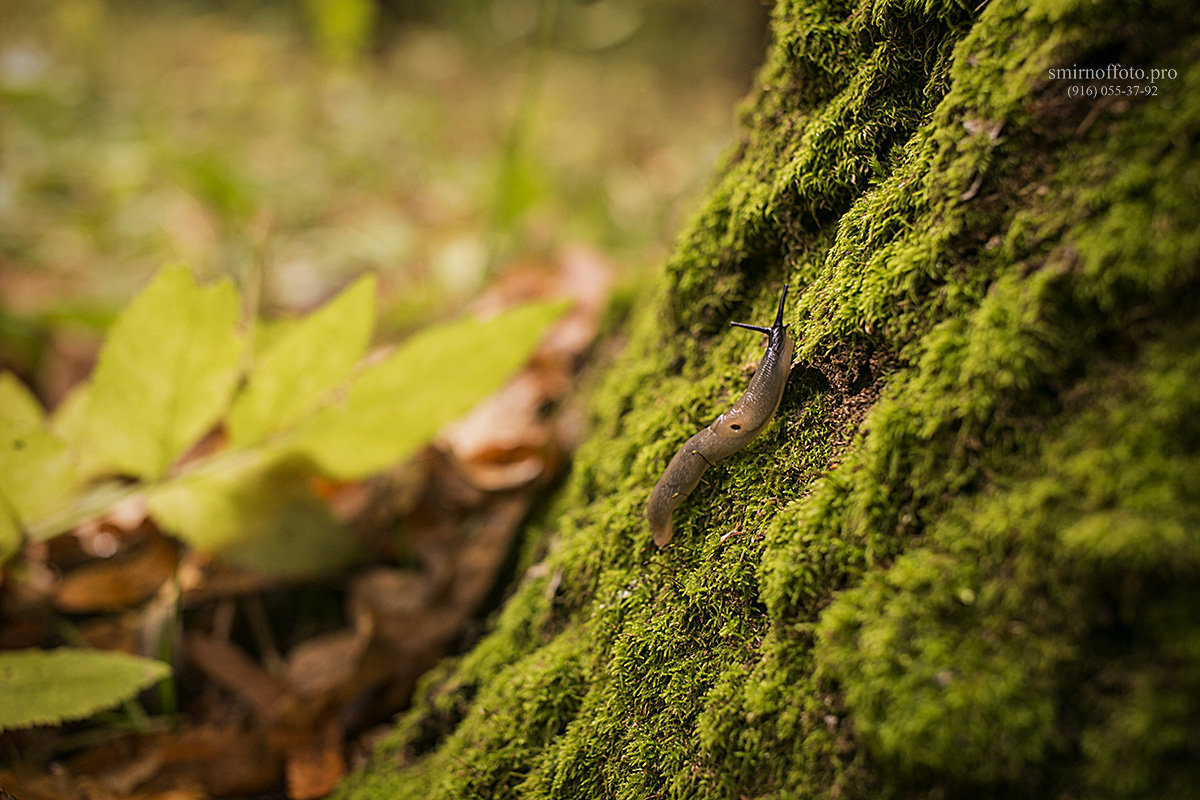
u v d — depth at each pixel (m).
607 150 0.76
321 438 0.33
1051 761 0.23
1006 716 0.23
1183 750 0.22
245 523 0.34
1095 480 0.24
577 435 0.36
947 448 0.25
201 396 0.33
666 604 0.28
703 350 0.31
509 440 0.37
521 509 0.36
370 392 0.33
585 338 0.41
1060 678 0.23
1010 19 0.25
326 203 0.63
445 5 1.25
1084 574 0.23
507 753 0.29
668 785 0.26
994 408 0.25
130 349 0.32
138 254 0.57
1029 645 0.24
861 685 0.24
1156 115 0.24
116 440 0.33
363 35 0.78
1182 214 0.24
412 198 0.66
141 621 0.35
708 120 0.86
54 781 0.31
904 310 0.26
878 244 0.27
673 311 0.31
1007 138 0.25
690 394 0.30
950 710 0.24
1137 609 0.23
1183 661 0.23
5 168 0.62
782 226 0.29
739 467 0.28
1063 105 0.25
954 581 0.24
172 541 0.36
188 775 0.32
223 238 0.54
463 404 0.33
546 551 0.33
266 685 0.34
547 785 0.28
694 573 0.28
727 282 0.30
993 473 0.25
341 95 0.82
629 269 0.47
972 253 0.25
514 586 0.34
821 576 0.26
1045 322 0.24
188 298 0.32
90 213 0.60
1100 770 0.23
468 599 0.35
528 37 1.07
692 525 0.28
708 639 0.27
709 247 0.31
